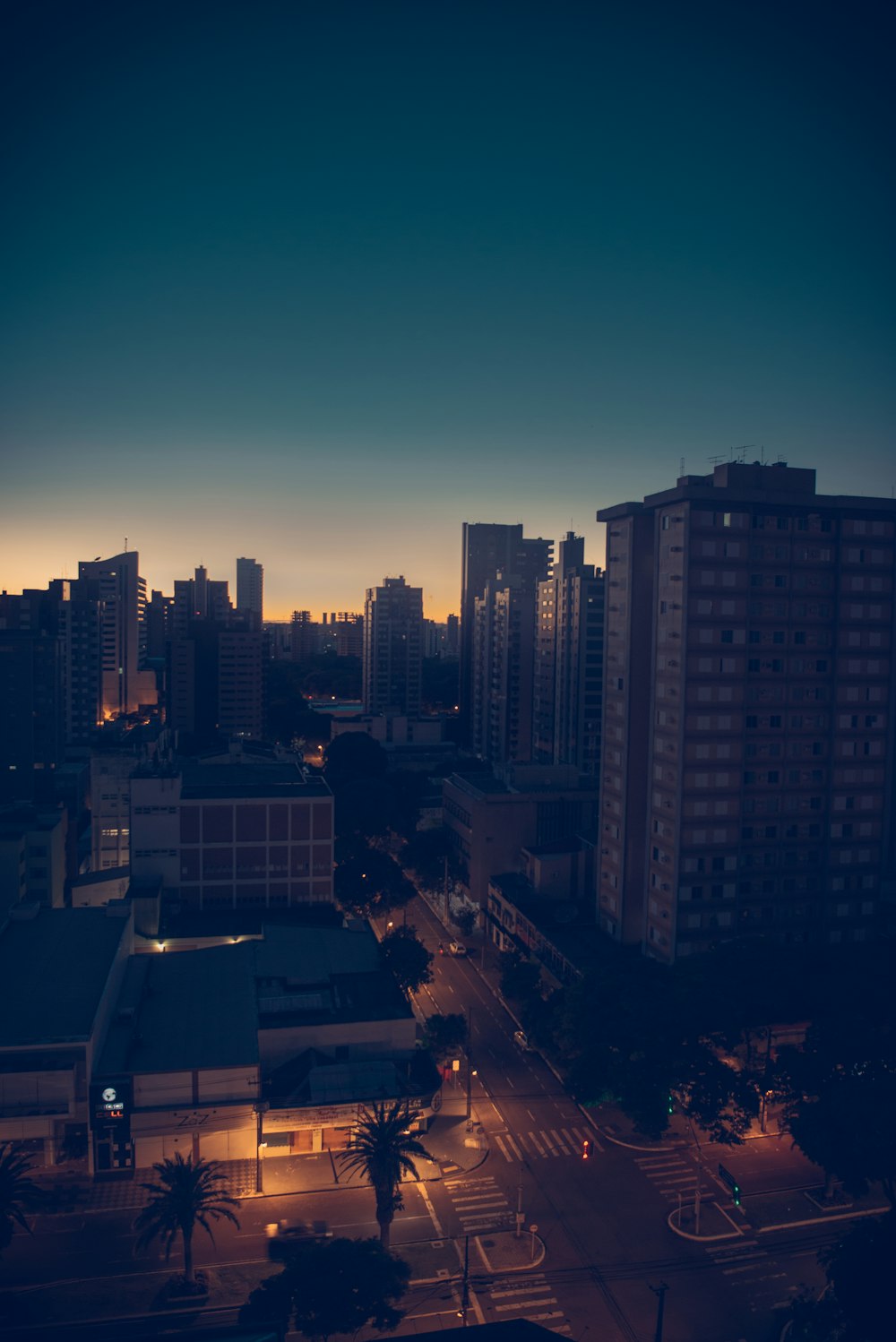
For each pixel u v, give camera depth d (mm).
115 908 102750
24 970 88438
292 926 111062
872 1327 53562
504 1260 69438
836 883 110750
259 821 122562
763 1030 89562
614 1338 62125
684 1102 83938
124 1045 81875
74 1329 60312
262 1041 85938
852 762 110438
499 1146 84625
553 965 112938
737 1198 75938
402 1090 82562
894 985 92562
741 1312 64938
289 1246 69688
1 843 123312
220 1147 79375
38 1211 72812
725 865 106375
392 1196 68000
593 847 133875
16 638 181375
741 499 103438
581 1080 84000
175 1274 66250
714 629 104625
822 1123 72312
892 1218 59906
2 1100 75688
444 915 149250
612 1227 73500
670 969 99000
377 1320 56625
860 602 109562
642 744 112688
